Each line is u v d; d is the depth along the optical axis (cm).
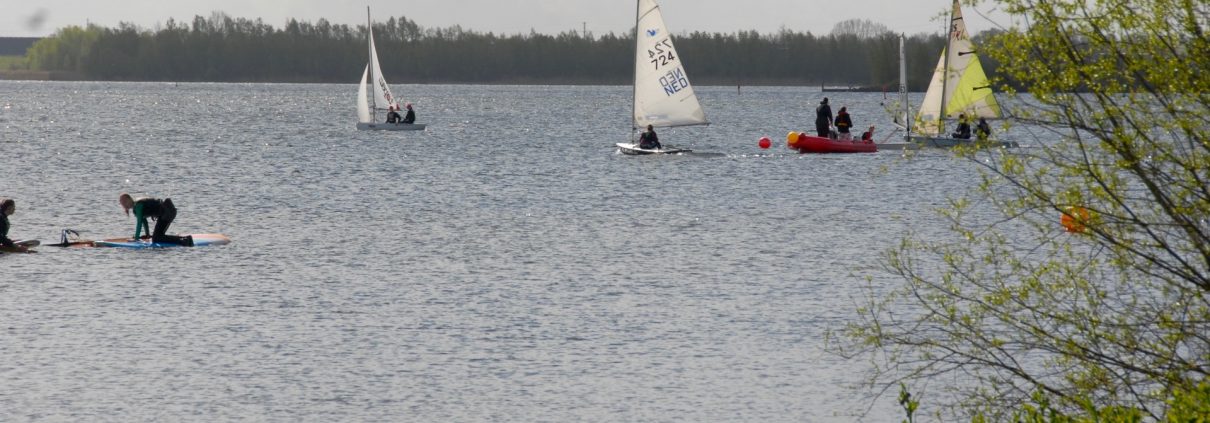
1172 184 3788
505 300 7619
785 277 8400
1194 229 3791
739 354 6278
